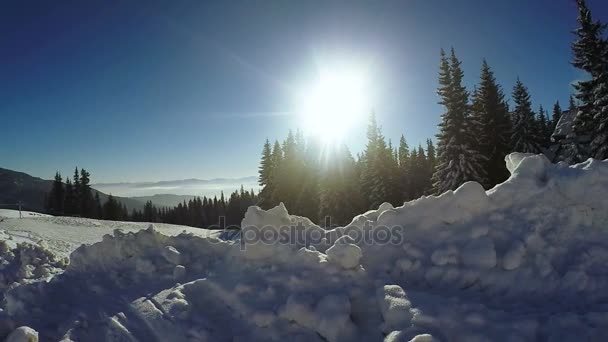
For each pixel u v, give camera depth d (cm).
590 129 2100
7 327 478
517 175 448
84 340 434
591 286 350
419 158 4847
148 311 444
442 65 2555
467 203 440
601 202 405
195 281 484
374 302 379
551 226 407
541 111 4359
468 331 302
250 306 416
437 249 415
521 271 378
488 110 2834
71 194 5991
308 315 371
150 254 578
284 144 4291
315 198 4028
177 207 7656
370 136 3844
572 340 282
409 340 305
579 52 2072
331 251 429
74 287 555
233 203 6625
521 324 302
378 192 3525
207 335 396
